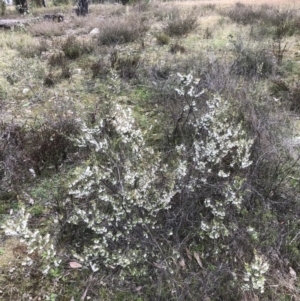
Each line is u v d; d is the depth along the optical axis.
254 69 4.64
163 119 3.73
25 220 1.85
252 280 1.83
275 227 2.48
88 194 2.27
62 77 4.91
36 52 5.96
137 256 2.10
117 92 4.22
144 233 2.17
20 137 3.34
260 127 3.16
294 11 7.49
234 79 4.01
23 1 13.12
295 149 3.27
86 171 2.10
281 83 4.27
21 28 7.80
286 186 2.86
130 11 9.50
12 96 4.43
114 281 2.22
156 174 2.38
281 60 4.98
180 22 6.84
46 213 2.73
